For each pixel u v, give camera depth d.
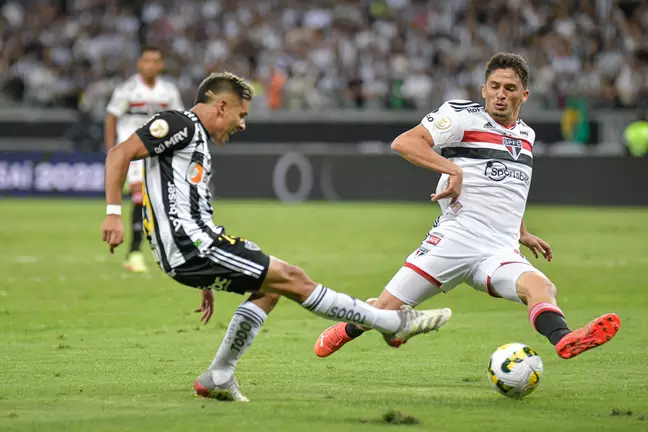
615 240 58.28
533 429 17.00
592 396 20.19
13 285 39.19
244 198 87.62
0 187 88.94
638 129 85.06
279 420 17.55
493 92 21.83
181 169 18.91
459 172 21.19
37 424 17.17
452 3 104.75
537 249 23.42
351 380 22.00
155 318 31.61
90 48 104.12
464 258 21.66
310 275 42.31
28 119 91.38
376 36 101.94
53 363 23.95
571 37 97.69
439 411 18.52
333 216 73.69
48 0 110.75
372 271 43.78
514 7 102.50
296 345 26.92
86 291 37.62
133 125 45.53
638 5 100.69
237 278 18.78
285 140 90.44
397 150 21.70
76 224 67.12
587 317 32.25
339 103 93.38
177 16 106.81
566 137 86.75
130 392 20.30
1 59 102.62
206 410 18.41
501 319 31.89
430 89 93.44
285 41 101.19
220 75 19.31
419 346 26.86
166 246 18.94
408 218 72.38
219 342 27.33
